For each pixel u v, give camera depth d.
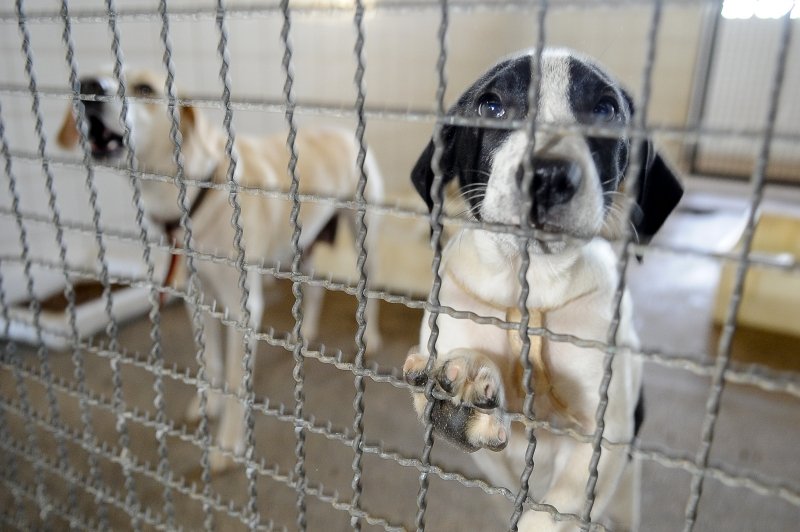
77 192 2.50
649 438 1.79
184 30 2.62
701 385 2.10
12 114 2.20
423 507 0.74
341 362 0.75
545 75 0.96
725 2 0.46
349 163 2.34
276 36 3.03
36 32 2.23
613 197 0.94
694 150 5.17
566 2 0.51
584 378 0.94
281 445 1.69
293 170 0.72
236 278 1.72
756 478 0.52
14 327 2.16
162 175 0.84
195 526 1.38
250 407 0.85
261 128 3.00
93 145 1.64
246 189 0.76
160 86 1.66
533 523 0.89
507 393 0.99
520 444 1.04
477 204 0.97
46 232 2.41
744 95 5.04
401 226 2.91
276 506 1.46
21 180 2.29
